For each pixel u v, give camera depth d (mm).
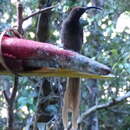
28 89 4609
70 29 3721
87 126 5852
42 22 4070
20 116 5375
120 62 4793
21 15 2238
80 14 3744
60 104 4047
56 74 1314
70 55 1234
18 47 1269
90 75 1252
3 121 5379
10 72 1293
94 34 5832
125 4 5617
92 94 5941
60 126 4012
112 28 5445
